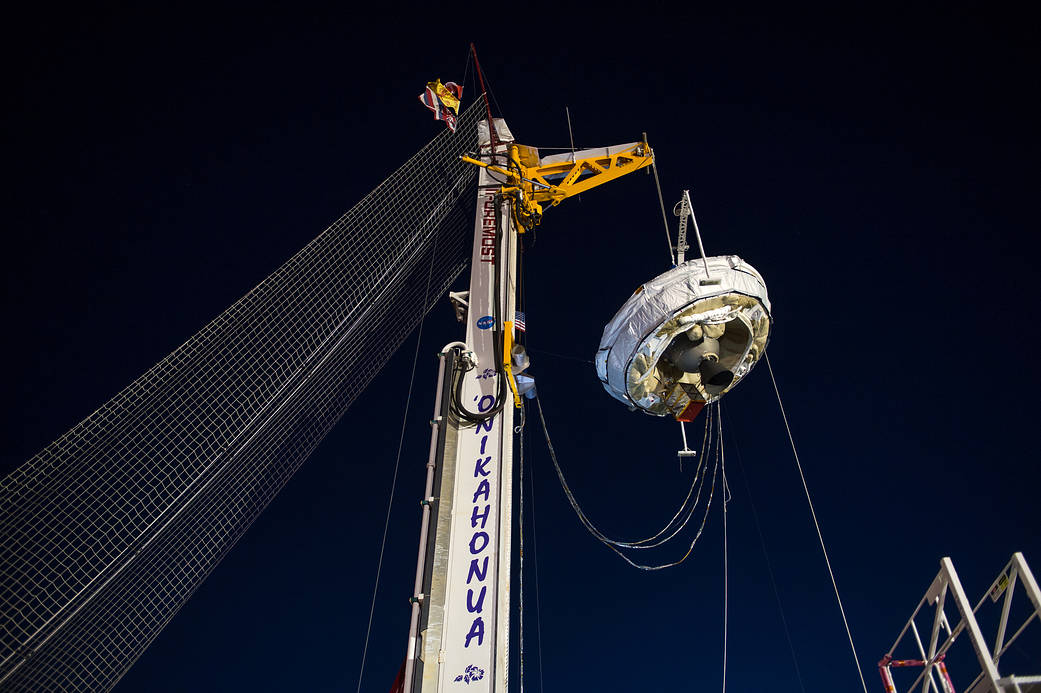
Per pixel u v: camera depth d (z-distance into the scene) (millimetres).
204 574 7203
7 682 5637
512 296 10641
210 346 8133
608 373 10602
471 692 7246
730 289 9602
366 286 10008
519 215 11688
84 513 6574
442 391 9445
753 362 10594
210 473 7633
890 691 7805
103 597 6414
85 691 6051
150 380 7547
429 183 11539
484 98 13203
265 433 8242
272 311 8844
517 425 9562
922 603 7625
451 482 8695
